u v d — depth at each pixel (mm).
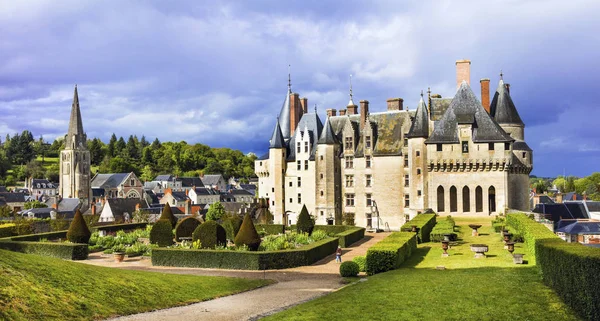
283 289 32500
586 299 20656
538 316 22141
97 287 26891
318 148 93812
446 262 38594
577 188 187000
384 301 25594
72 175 187500
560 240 31000
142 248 52156
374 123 93375
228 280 34938
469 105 77750
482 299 25234
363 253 51750
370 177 91062
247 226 46438
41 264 27719
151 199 174375
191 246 48000
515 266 35188
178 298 28516
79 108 192375
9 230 71500
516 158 79312
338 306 24906
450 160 75938
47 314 22234
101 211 122000
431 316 22812
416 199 81250
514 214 55969
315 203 94250
